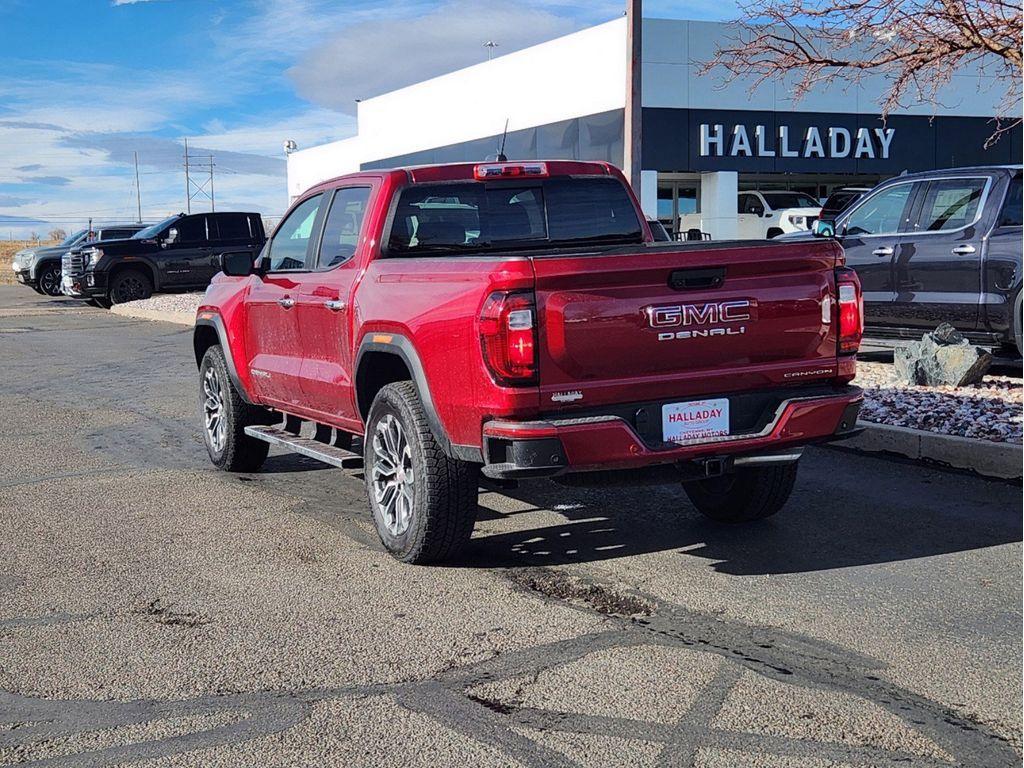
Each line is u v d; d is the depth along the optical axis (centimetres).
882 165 3541
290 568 557
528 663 424
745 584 517
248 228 2789
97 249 2636
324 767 342
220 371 784
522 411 482
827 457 790
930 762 339
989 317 1032
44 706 393
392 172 618
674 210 3612
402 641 451
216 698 397
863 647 434
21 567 566
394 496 573
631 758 343
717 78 3309
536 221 652
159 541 611
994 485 695
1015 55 793
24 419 1055
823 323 534
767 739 355
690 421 511
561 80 3641
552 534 613
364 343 579
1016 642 437
